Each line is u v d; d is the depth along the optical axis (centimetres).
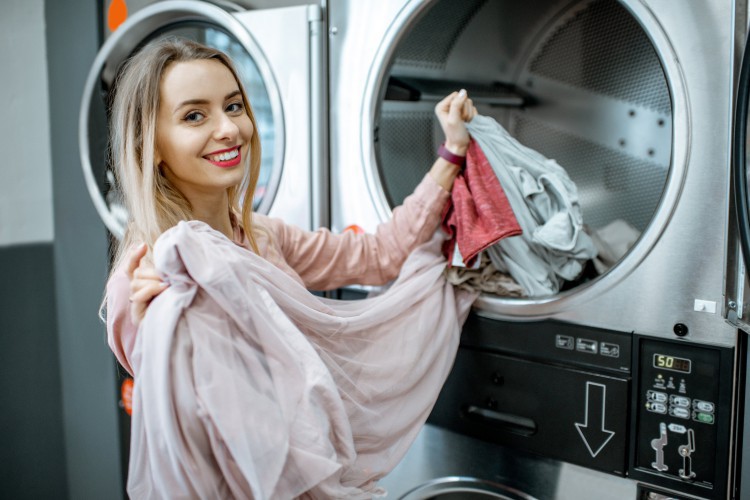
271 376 81
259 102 140
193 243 77
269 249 107
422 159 140
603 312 102
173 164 91
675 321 96
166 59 89
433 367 106
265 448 76
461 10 128
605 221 132
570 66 134
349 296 129
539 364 109
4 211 179
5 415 188
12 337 186
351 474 94
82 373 177
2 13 169
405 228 113
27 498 192
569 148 137
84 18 160
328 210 130
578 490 109
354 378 98
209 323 78
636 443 102
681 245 94
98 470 180
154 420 77
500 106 142
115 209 160
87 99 155
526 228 106
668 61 92
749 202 78
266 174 142
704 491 97
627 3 96
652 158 126
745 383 93
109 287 90
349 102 124
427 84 135
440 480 123
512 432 114
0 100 174
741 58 85
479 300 114
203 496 77
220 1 139
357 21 121
